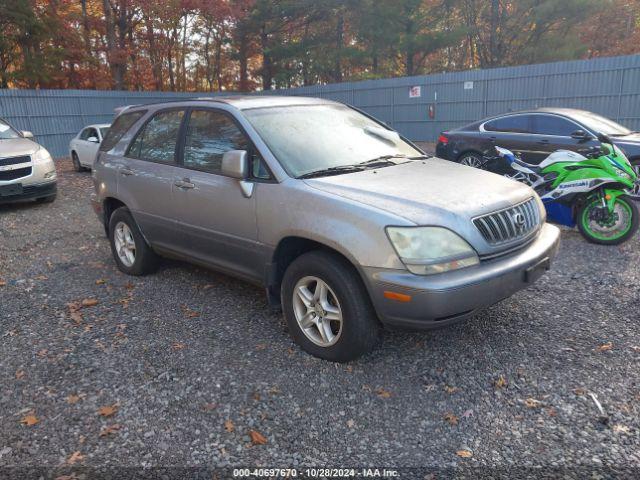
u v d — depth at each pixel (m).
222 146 4.21
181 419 3.01
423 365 3.52
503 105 19.62
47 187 9.52
